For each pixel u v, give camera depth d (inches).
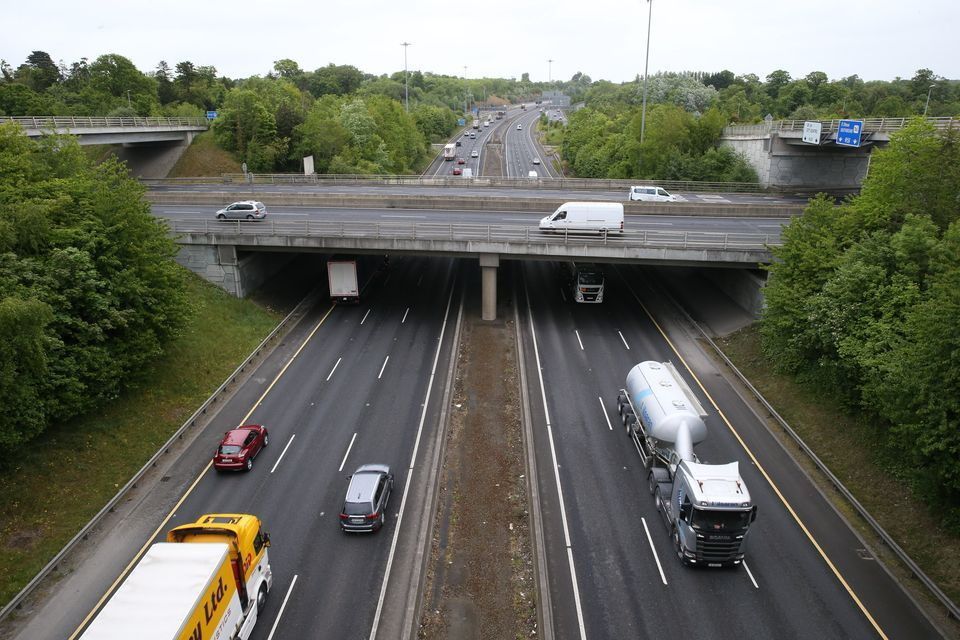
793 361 1536.7
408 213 2501.2
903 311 1202.0
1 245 1163.3
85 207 1411.2
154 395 1451.8
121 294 1390.3
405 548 1044.5
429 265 2583.7
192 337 1689.2
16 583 959.6
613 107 6166.3
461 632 884.0
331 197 2672.2
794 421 1401.3
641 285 2329.0
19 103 3523.6
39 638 877.8
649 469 1212.5
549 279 2405.3
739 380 1615.4
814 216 1608.0
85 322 1279.5
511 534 1080.2
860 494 1151.6
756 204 2674.7
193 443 1349.7
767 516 1108.5
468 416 1448.1
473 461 1279.5
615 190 3213.6
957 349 933.8
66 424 1264.8
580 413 1462.8
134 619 675.4
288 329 1948.8
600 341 1852.9
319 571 991.6
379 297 2229.3
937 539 1004.6
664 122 3681.1
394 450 1322.6
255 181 3403.1
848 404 1325.0
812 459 1267.2
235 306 1946.4
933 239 1267.2
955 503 1005.2
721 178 3442.4
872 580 968.3
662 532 1075.3
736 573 982.4
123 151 3727.9
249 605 862.5
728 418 1437.0
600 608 916.6
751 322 1849.2
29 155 1504.7
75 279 1270.9
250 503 1155.3
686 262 1879.9
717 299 2078.0
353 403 1512.1
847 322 1325.0
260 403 1513.3
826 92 5359.3
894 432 1114.1
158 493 1188.5
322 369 1688.0
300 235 1968.5
